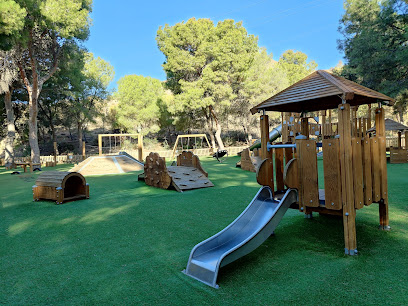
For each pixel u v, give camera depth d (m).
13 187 10.02
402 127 14.99
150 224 4.76
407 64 12.54
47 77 18.81
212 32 23.33
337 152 3.23
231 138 33.91
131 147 30.12
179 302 2.34
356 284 2.55
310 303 2.27
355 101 4.31
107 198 7.26
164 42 23.55
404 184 7.45
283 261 3.12
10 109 21.25
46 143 31.39
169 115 30.61
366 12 15.51
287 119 6.53
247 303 2.30
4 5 9.70
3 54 15.20
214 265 2.77
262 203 3.88
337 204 3.25
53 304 2.37
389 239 3.65
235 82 25.45
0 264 3.25
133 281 2.75
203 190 7.84
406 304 2.21
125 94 29.53
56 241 4.02
